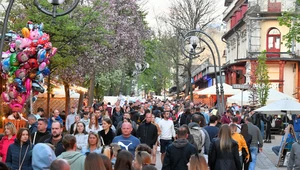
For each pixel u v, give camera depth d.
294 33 31.14
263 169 20.03
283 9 52.75
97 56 31.70
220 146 11.46
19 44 18.17
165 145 18.28
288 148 20.72
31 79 18.84
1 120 22.47
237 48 61.34
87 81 44.97
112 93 68.62
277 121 38.50
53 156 9.27
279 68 52.38
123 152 7.80
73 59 27.14
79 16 26.28
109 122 14.04
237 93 39.53
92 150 10.91
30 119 14.59
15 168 10.39
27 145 10.52
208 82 74.00
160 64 72.81
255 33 53.53
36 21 25.02
